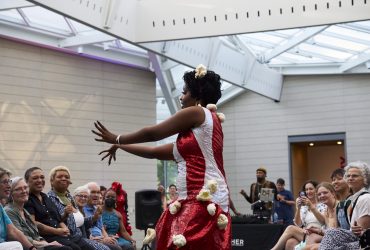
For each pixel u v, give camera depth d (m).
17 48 11.91
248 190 15.95
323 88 15.23
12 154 11.72
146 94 14.12
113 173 13.43
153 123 14.20
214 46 12.49
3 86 11.68
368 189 5.55
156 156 3.30
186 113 3.19
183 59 11.79
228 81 13.62
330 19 8.70
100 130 3.27
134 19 9.85
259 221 9.26
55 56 12.51
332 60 14.52
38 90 12.20
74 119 12.79
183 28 9.55
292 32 12.93
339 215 6.04
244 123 16.12
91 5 8.99
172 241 3.08
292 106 15.55
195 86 3.37
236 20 9.20
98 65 13.28
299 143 16.00
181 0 9.60
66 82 12.69
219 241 3.14
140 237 13.86
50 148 12.33
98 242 7.16
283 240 7.71
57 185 7.06
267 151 15.80
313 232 7.05
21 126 11.90
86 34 12.16
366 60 13.95
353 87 14.88
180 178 3.21
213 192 3.14
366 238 5.05
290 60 15.05
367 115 14.70
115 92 13.57
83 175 12.87
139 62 13.80
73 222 7.00
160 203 10.51
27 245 5.78
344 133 14.92
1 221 5.69
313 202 8.28
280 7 8.96
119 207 10.16
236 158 16.19
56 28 12.05
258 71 14.61
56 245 6.02
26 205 6.51
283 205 12.30
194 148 3.19
